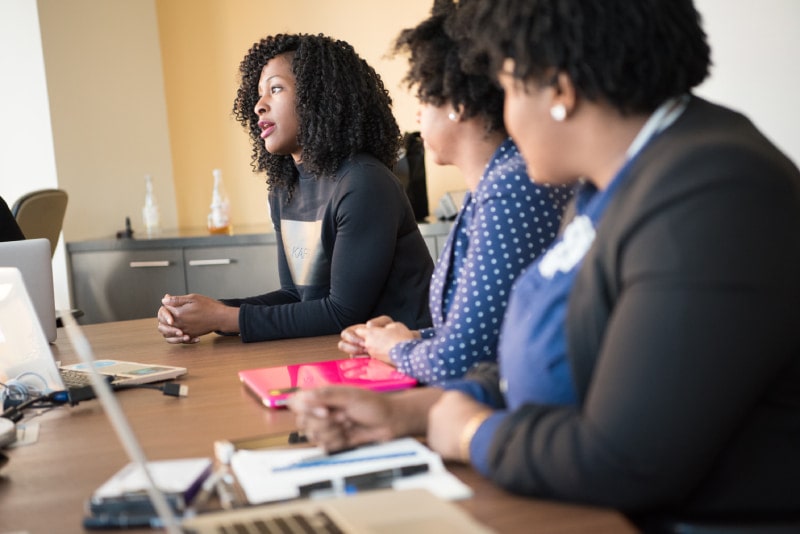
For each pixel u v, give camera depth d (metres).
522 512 0.95
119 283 4.63
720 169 0.91
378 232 2.27
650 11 1.00
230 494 1.03
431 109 1.66
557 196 1.53
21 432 1.44
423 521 0.88
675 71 1.01
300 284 2.53
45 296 2.26
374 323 1.91
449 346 1.54
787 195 0.91
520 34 1.02
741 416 0.90
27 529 1.00
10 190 4.89
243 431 1.35
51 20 4.85
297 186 2.55
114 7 5.12
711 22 3.28
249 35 5.15
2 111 4.86
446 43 1.58
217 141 5.31
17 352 1.69
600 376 0.93
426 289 2.38
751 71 3.24
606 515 0.93
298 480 1.04
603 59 1.00
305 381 1.60
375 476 1.04
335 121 2.37
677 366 0.87
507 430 1.01
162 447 1.30
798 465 0.95
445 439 1.09
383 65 4.81
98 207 5.05
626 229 0.94
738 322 0.87
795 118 3.19
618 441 0.90
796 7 3.11
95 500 0.99
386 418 1.15
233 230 4.84
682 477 0.90
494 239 1.52
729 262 0.88
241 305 2.22
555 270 1.10
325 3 4.93
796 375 0.96
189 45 5.29
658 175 0.94
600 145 1.05
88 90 5.01
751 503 0.96
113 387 1.70
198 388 1.68
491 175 1.56
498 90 1.57
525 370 1.10
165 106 5.34
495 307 1.52
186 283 4.54
